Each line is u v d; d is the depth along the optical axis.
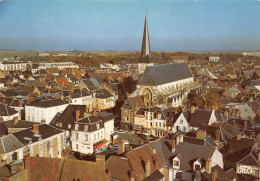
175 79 157.75
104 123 98.31
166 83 146.12
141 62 174.38
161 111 108.25
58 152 83.81
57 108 122.88
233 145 72.62
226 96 146.12
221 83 192.88
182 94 152.50
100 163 52.31
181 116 98.50
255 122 104.19
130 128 115.81
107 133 100.94
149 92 137.75
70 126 101.88
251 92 168.88
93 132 90.81
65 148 88.50
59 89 169.38
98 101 148.25
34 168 53.06
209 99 130.12
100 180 50.59
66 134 100.62
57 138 82.94
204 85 181.00
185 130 97.38
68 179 51.16
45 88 169.88
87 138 90.56
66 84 199.75
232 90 160.25
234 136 77.69
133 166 57.34
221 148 74.25
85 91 155.25
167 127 103.69
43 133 79.69
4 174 48.91
